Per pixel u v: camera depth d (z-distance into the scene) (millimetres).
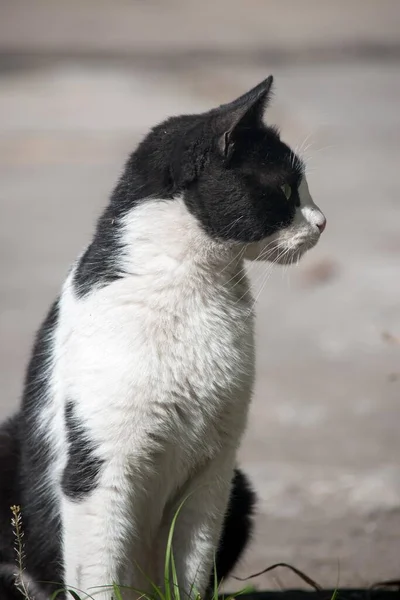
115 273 6984
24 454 7668
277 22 46062
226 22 46062
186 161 6961
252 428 12945
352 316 16750
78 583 6965
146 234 6984
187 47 39531
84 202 22766
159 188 7020
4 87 32875
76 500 6902
